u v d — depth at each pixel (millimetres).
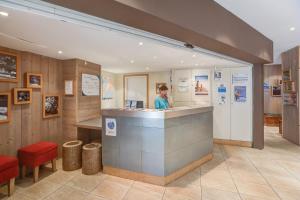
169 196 2688
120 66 5668
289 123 5770
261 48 3795
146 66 5676
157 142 2984
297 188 2879
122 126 3281
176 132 3203
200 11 2225
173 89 6121
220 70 5555
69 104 4332
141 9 1619
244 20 3070
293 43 4668
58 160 4211
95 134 4793
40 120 3889
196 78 5832
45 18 2119
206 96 5723
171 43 2639
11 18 2129
